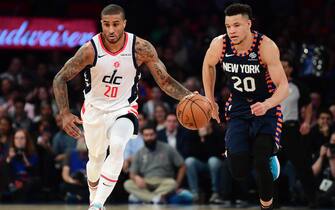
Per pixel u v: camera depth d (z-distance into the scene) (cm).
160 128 1853
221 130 1758
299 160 1431
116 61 942
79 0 2447
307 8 2438
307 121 1480
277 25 2272
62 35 2386
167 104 2025
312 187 1470
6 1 2388
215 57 984
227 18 935
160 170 1730
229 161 972
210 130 1753
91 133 976
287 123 1420
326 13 2331
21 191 1756
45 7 2398
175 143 1792
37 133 1888
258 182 942
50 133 1902
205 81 1009
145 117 1894
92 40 946
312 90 1967
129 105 966
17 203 1733
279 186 1661
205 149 1747
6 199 1764
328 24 2283
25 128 1895
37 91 2070
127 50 945
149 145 1734
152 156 1736
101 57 940
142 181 1723
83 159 1778
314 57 1967
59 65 2289
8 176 1756
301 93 1434
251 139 977
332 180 1597
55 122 1930
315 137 1695
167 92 984
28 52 2425
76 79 2044
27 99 2069
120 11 925
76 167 1781
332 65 2038
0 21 2356
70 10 2428
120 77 952
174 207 1574
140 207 1574
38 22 2381
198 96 966
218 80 2008
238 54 959
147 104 2006
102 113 963
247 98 980
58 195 1808
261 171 934
